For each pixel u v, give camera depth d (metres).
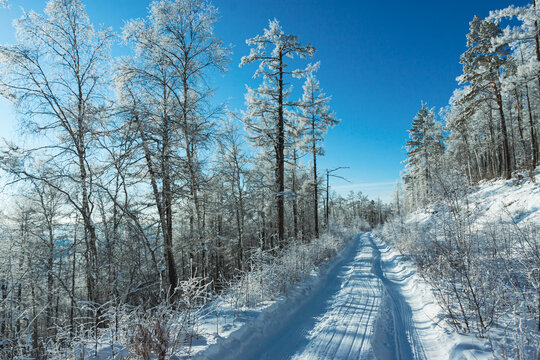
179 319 4.07
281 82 13.13
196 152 9.34
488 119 28.59
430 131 33.25
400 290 8.64
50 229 11.95
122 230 7.59
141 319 3.57
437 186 6.19
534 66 15.23
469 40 18.64
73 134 7.97
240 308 5.75
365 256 16.14
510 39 15.37
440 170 6.39
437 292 6.05
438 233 6.40
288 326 5.45
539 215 8.48
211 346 3.82
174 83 9.75
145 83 9.35
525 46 17.11
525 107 27.19
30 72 8.11
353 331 4.85
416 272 9.17
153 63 9.54
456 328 4.55
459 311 5.16
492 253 5.45
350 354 3.98
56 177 7.72
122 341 3.73
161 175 8.35
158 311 3.62
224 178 11.69
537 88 23.41
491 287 4.50
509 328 4.09
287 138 13.84
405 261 12.12
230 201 12.86
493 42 16.28
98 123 7.84
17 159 7.42
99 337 4.01
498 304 4.41
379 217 92.19
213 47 10.01
